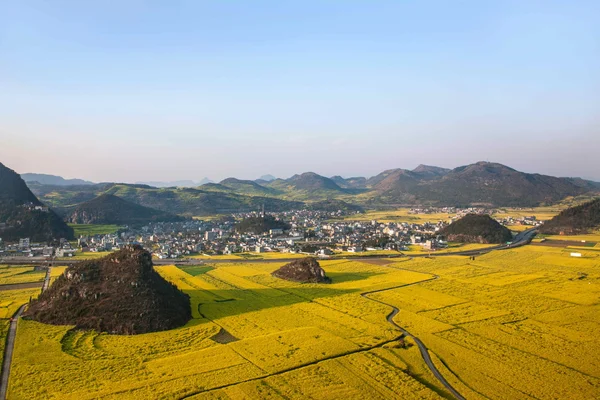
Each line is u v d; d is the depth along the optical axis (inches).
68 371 5246.1
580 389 4820.4
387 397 4589.1
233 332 6801.2
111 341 6392.7
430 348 6038.4
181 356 5713.6
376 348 6043.3
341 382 4931.1
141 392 4677.7
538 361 5595.5
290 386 4825.3
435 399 4547.2
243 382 4926.2
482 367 5403.5
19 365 5418.3
